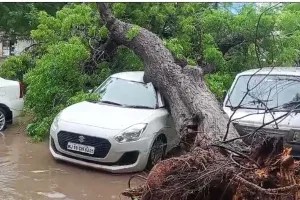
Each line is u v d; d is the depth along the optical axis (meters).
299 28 12.17
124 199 7.03
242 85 9.00
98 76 10.95
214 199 5.13
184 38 11.45
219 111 7.58
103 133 8.00
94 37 11.30
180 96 8.59
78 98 9.52
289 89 8.55
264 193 4.57
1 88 10.87
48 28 11.67
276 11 12.70
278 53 11.71
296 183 4.59
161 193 5.11
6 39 19.50
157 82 9.15
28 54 12.57
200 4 12.45
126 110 8.75
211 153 5.24
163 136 8.66
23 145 9.75
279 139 5.02
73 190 7.35
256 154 5.07
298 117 7.66
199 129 7.00
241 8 12.87
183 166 5.14
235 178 4.73
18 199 6.88
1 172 8.02
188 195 5.14
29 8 17.55
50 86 10.35
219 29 11.79
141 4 11.66
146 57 9.48
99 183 7.68
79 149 8.16
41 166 8.40
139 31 9.76
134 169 8.13
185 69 9.03
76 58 10.21
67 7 13.02
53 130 8.53
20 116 11.66
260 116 7.78
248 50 11.79
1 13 17.75
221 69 11.26
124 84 9.50
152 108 8.98
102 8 10.24
